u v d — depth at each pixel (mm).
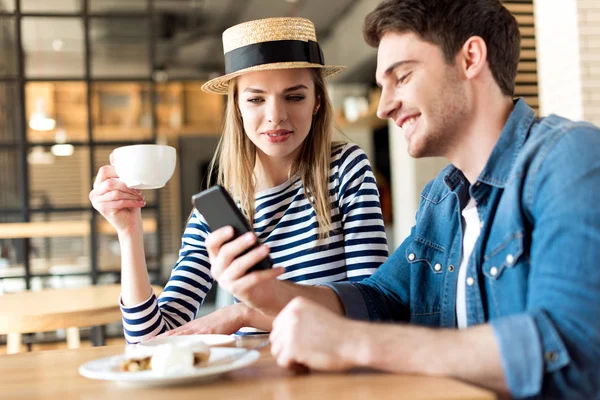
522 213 1058
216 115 9828
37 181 6547
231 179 1797
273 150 1665
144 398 860
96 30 4930
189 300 1605
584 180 953
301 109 1667
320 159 1718
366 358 908
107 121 5633
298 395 830
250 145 1776
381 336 914
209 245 1064
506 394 894
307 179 1706
